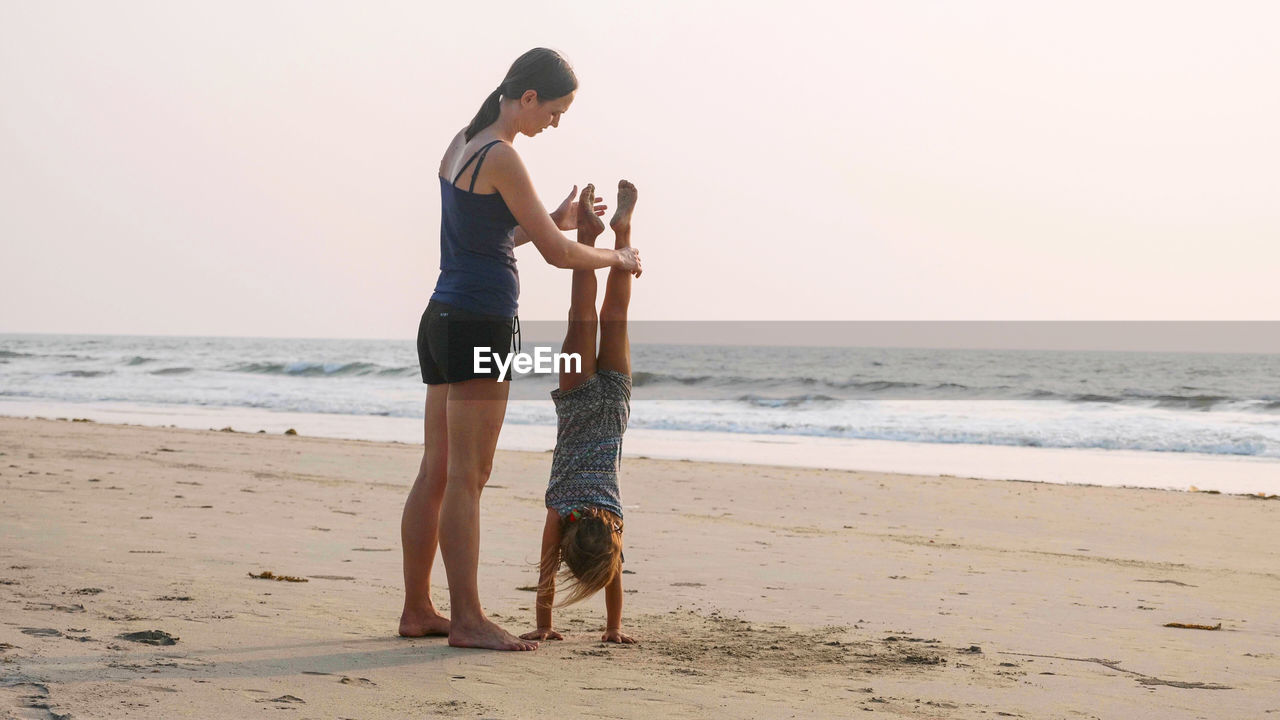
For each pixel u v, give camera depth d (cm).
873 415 2325
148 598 403
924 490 1117
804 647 383
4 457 1073
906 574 598
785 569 600
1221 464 1518
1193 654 398
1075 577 612
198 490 865
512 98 352
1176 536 838
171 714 243
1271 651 410
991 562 668
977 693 318
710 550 672
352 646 341
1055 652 393
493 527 728
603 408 379
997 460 1538
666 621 432
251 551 562
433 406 372
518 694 286
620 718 266
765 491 1080
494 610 443
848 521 882
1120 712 303
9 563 470
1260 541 814
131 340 11169
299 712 253
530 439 1688
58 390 3017
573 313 382
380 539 638
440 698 276
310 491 904
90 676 273
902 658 369
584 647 365
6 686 258
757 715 278
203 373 3959
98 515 671
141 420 2039
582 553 364
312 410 2372
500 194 339
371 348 8169
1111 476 1362
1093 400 2853
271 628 363
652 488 1083
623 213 390
